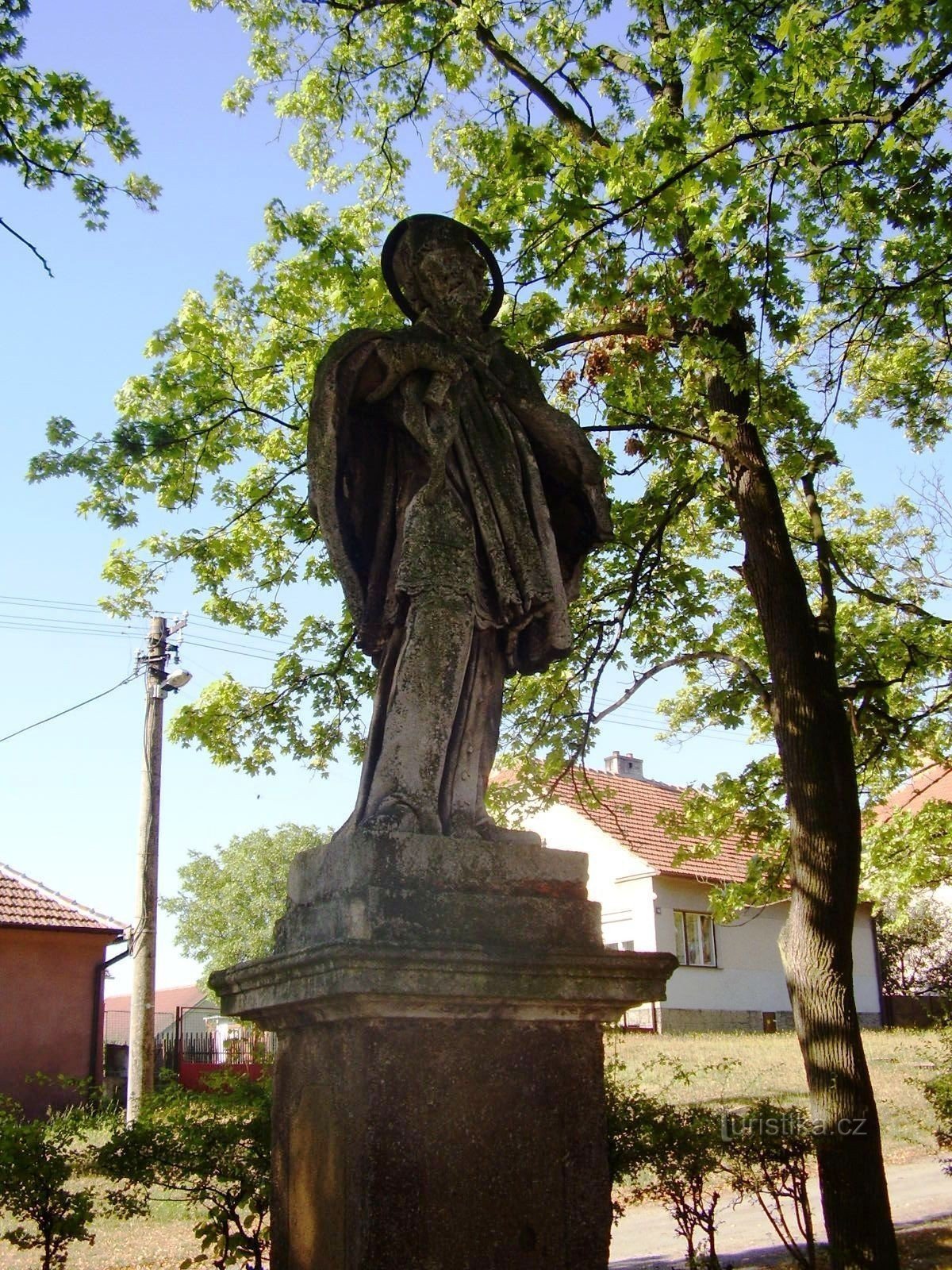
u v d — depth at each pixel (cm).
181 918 4991
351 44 1184
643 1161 666
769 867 1317
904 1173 1273
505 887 403
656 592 1220
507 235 882
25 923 2130
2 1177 579
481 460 461
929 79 742
